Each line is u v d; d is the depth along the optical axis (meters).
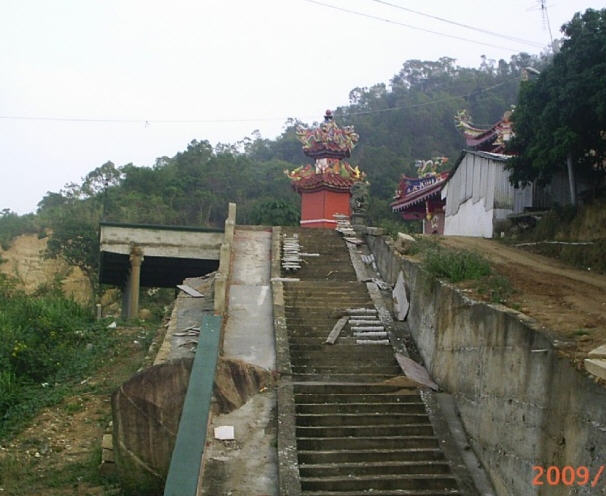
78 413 13.84
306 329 13.97
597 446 6.63
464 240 20.39
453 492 8.83
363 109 84.31
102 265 25.25
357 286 16.50
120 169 56.56
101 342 18.72
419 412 10.75
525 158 18.77
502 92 80.19
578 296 11.59
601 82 14.97
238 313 14.85
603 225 16.55
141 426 9.84
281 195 61.12
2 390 14.82
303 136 34.34
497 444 9.02
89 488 10.18
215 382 10.77
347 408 10.73
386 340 13.48
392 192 58.53
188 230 22.83
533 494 7.91
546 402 7.79
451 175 26.33
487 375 9.58
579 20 16.45
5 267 48.78
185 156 64.75
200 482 8.55
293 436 9.73
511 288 11.79
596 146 17.75
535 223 20.55
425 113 76.25
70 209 47.50
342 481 8.85
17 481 10.59
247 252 19.55
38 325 18.59
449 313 11.45
